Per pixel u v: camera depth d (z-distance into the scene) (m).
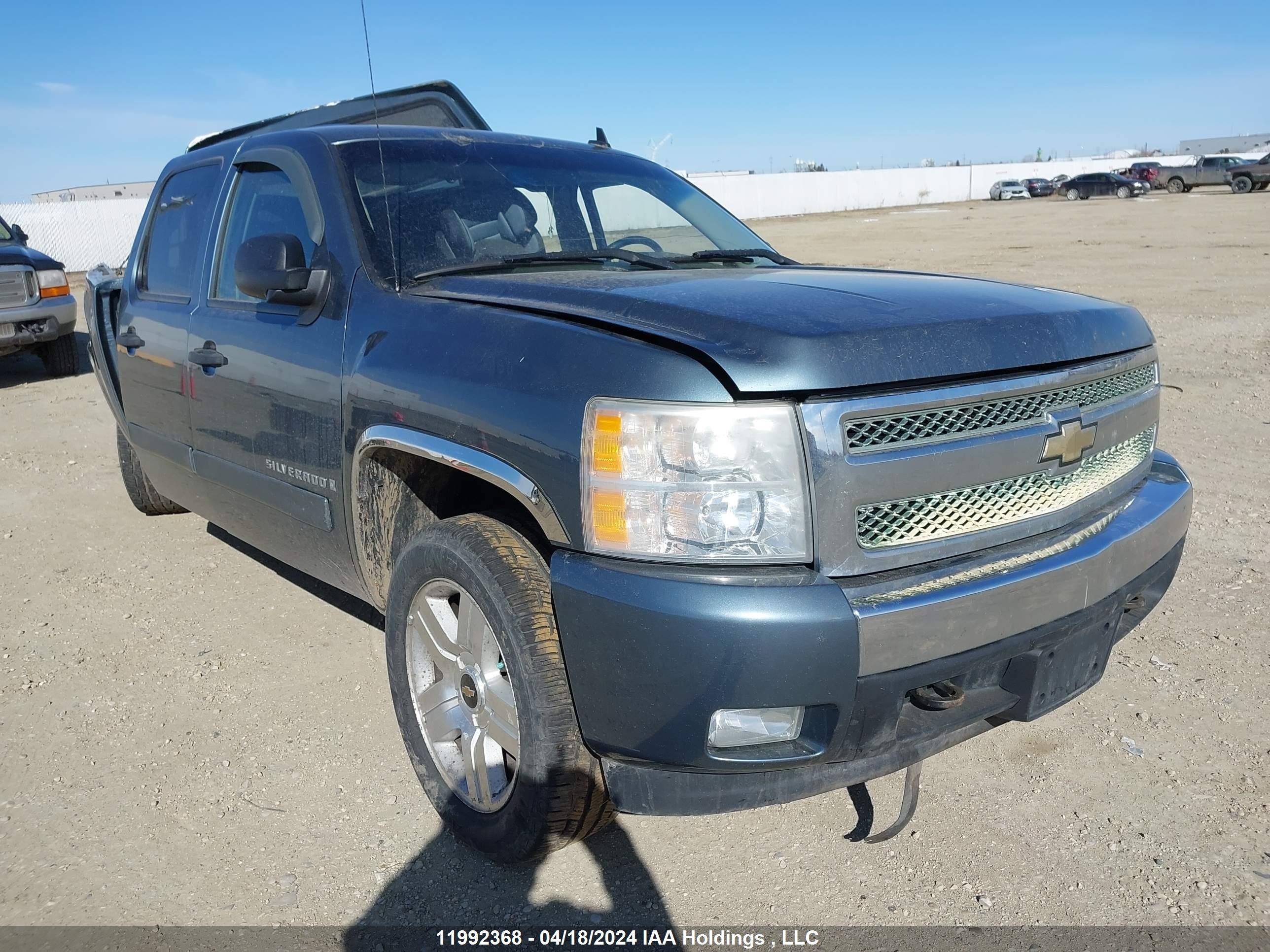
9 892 2.35
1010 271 15.98
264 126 4.31
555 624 2.14
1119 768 2.76
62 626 3.94
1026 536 2.18
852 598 1.89
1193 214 29.30
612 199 3.44
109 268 5.55
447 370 2.31
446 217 3.00
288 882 2.38
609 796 2.15
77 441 7.37
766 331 1.92
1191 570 4.12
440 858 2.46
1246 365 8.30
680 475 1.87
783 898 2.29
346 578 2.99
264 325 3.08
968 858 2.41
